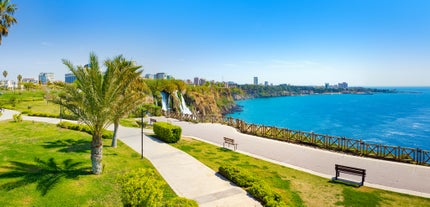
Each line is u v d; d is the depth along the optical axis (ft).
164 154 65.36
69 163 51.31
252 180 44.52
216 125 120.88
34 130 87.15
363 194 41.60
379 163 59.26
